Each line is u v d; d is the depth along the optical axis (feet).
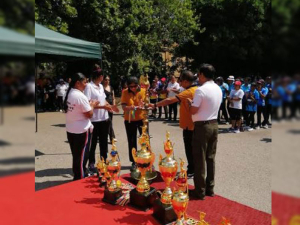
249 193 12.17
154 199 7.28
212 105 10.64
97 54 17.49
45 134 24.75
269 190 12.47
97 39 42.68
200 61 69.51
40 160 17.01
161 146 20.75
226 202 10.89
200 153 10.87
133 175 11.57
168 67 67.10
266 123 27.63
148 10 48.06
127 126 14.57
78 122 11.30
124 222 6.48
